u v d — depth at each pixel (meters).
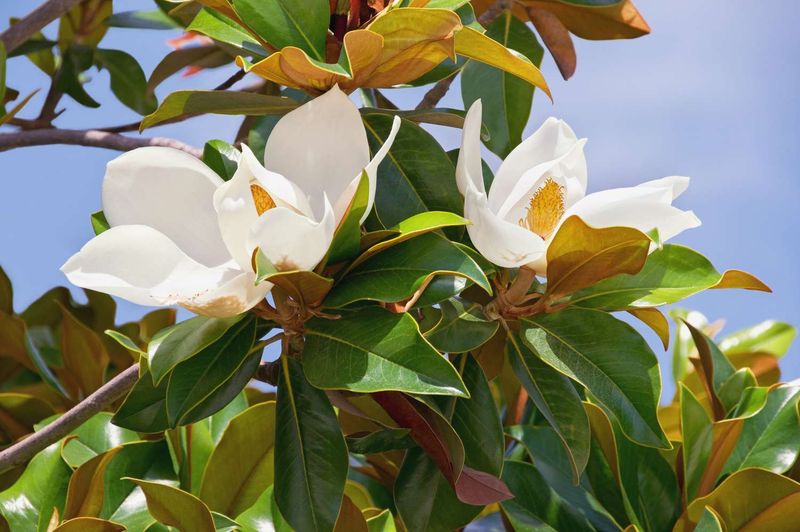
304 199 1.40
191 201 1.44
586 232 1.42
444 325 1.50
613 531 1.63
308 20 1.47
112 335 1.50
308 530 1.44
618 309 1.52
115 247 1.39
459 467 1.44
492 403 1.52
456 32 1.47
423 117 1.54
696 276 1.51
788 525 1.59
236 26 1.53
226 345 1.44
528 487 1.65
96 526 1.50
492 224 1.42
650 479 1.67
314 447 1.46
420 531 1.54
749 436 1.71
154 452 1.66
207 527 1.51
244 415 1.64
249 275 1.38
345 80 1.48
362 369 1.40
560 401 1.51
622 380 1.48
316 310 1.43
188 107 1.51
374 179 1.40
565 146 1.49
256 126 1.57
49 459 1.63
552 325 1.51
